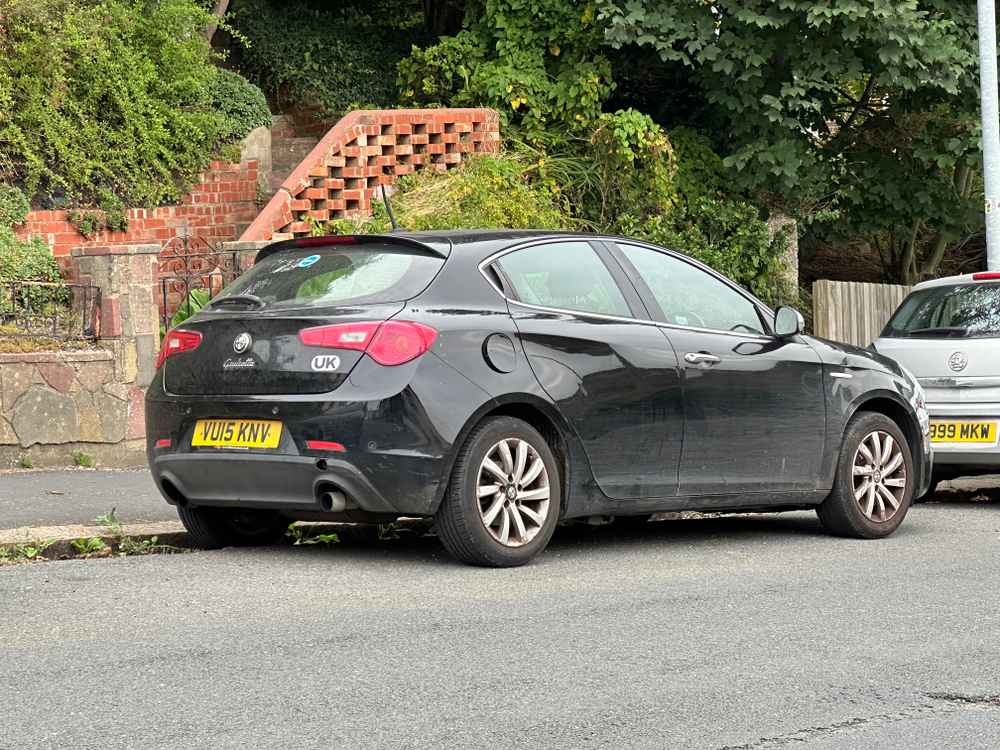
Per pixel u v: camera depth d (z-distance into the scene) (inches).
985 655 326.0
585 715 292.8
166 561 387.5
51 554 404.2
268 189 749.3
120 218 677.9
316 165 671.8
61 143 657.6
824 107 837.2
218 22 761.0
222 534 411.8
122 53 689.6
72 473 515.5
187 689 299.9
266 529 419.8
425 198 689.6
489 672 310.5
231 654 316.8
